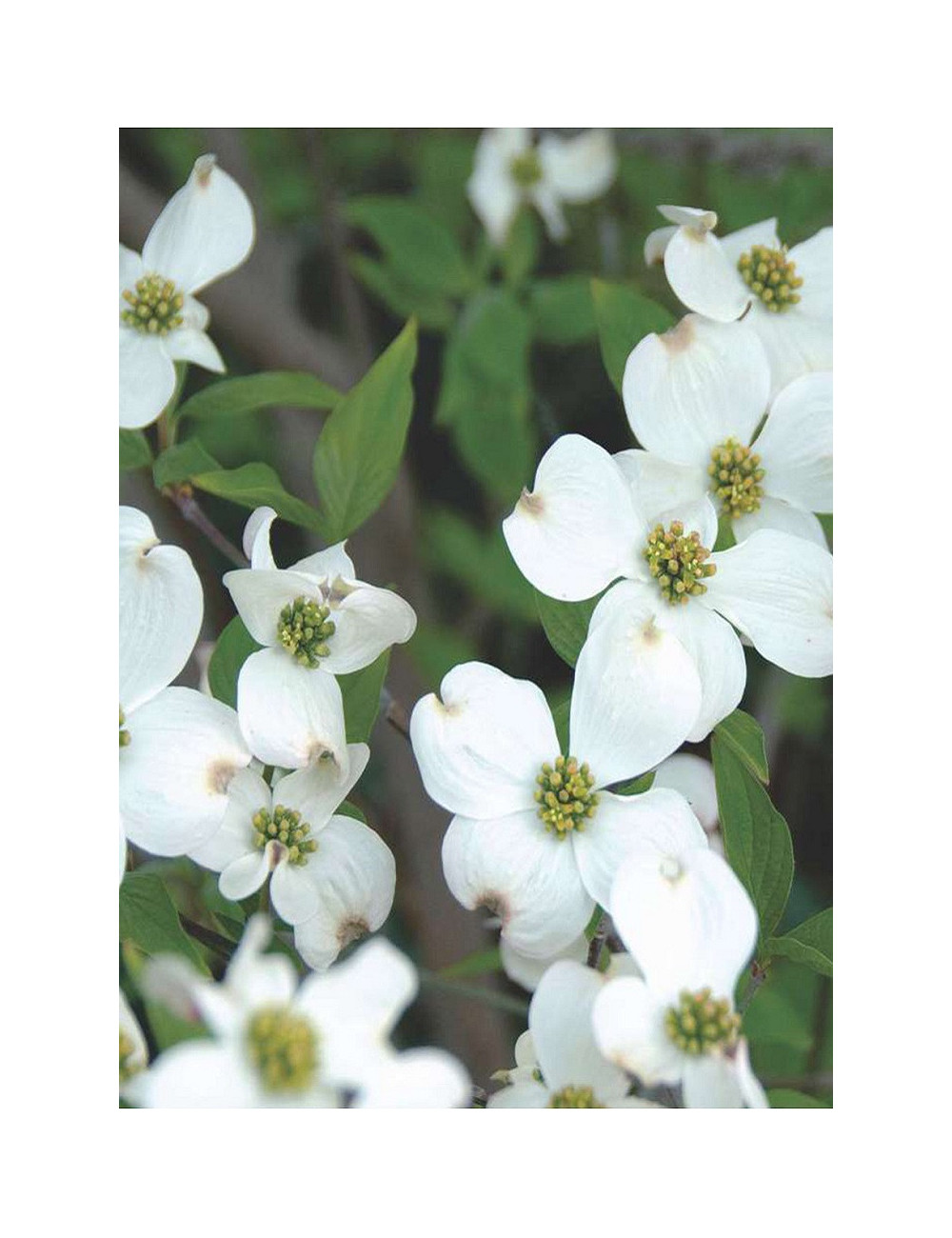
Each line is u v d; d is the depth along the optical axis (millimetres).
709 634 565
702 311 585
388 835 761
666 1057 515
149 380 592
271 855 541
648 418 587
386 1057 500
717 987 521
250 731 547
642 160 773
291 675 552
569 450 568
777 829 552
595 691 553
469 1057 734
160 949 539
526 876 545
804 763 696
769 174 742
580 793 546
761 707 701
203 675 634
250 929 542
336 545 566
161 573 555
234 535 747
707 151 753
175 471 587
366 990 503
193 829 544
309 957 551
